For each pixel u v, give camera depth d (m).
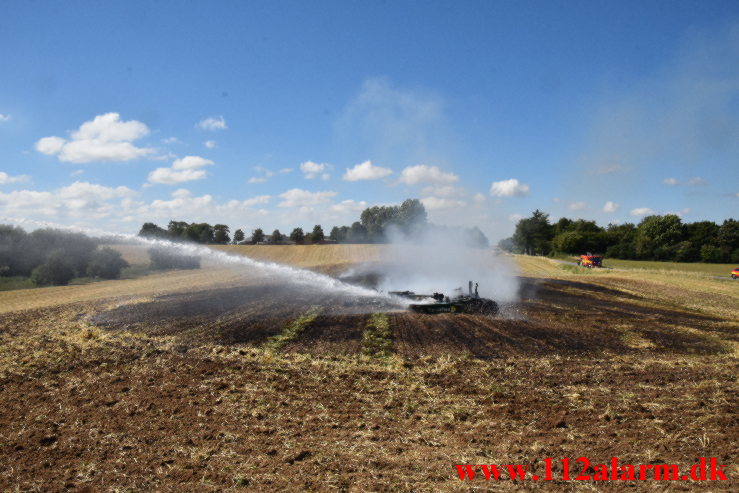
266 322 19.47
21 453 7.50
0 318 22.52
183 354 14.23
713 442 7.49
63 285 42.25
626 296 31.56
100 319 21.14
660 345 16.05
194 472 6.67
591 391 10.62
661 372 12.37
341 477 6.43
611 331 18.42
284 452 7.34
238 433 8.14
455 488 6.07
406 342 15.78
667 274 50.00
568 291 33.88
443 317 20.72
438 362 13.22
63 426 8.63
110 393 10.63
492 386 10.97
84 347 15.35
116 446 7.67
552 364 13.12
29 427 8.63
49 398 10.36
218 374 12.02
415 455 7.19
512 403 9.76
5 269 43.62
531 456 7.11
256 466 6.84
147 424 8.63
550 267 60.47
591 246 91.94
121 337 16.86
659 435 7.91
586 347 15.38
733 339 17.44
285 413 9.16
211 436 8.01
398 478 6.38
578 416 8.98
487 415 9.07
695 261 74.88
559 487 6.07
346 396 10.23
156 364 13.09
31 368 12.95
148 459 7.14
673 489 5.93
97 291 35.47
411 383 11.20
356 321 19.59
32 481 6.52
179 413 9.22
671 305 27.72
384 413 9.17
